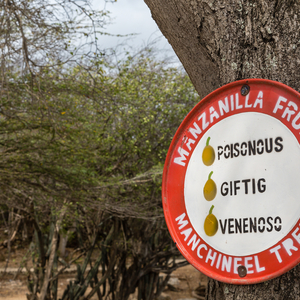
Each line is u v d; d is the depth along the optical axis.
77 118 5.25
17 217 8.23
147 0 1.53
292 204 1.00
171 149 1.29
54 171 5.12
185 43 1.42
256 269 1.04
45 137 5.16
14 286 11.44
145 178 7.06
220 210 1.14
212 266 1.12
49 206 6.66
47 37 4.64
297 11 1.16
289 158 1.02
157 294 9.05
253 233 1.06
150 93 8.12
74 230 8.77
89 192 5.70
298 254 0.97
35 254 8.28
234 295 1.12
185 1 1.36
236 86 1.16
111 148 7.37
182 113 8.24
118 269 8.66
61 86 4.86
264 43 1.20
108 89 5.48
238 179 1.11
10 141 4.89
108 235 8.41
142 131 7.67
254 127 1.11
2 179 4.93
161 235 8.87
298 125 1.02
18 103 4.76
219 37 1.29
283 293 1.04
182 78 8.80
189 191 1.22
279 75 1.15
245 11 1.25
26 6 4.30
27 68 4.17
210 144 1.20
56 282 8.06
